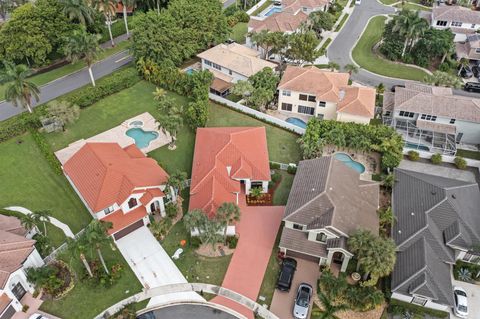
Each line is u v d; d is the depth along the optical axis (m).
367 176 58.34
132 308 41.53
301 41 78.94
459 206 48.38
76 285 44.12
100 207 47.38
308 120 70.06
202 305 43.06
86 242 40.19
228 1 123.25
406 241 45.12
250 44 94.88
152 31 77.38
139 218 49.31
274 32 84.00
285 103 72.88
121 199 48.22
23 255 42.19
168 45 78.75
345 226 43.34
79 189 50.50
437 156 60.94
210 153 55.94
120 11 106.56
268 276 45.34
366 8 119.25
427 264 41.94
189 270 45.94
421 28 84.31
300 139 61.69
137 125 68.69
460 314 40.84
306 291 42.62
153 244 48.69
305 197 46.97
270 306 42.44
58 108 64.56
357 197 47.78
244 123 69.75
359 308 40.94
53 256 46.66
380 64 89.69
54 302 42.50
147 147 63.75
